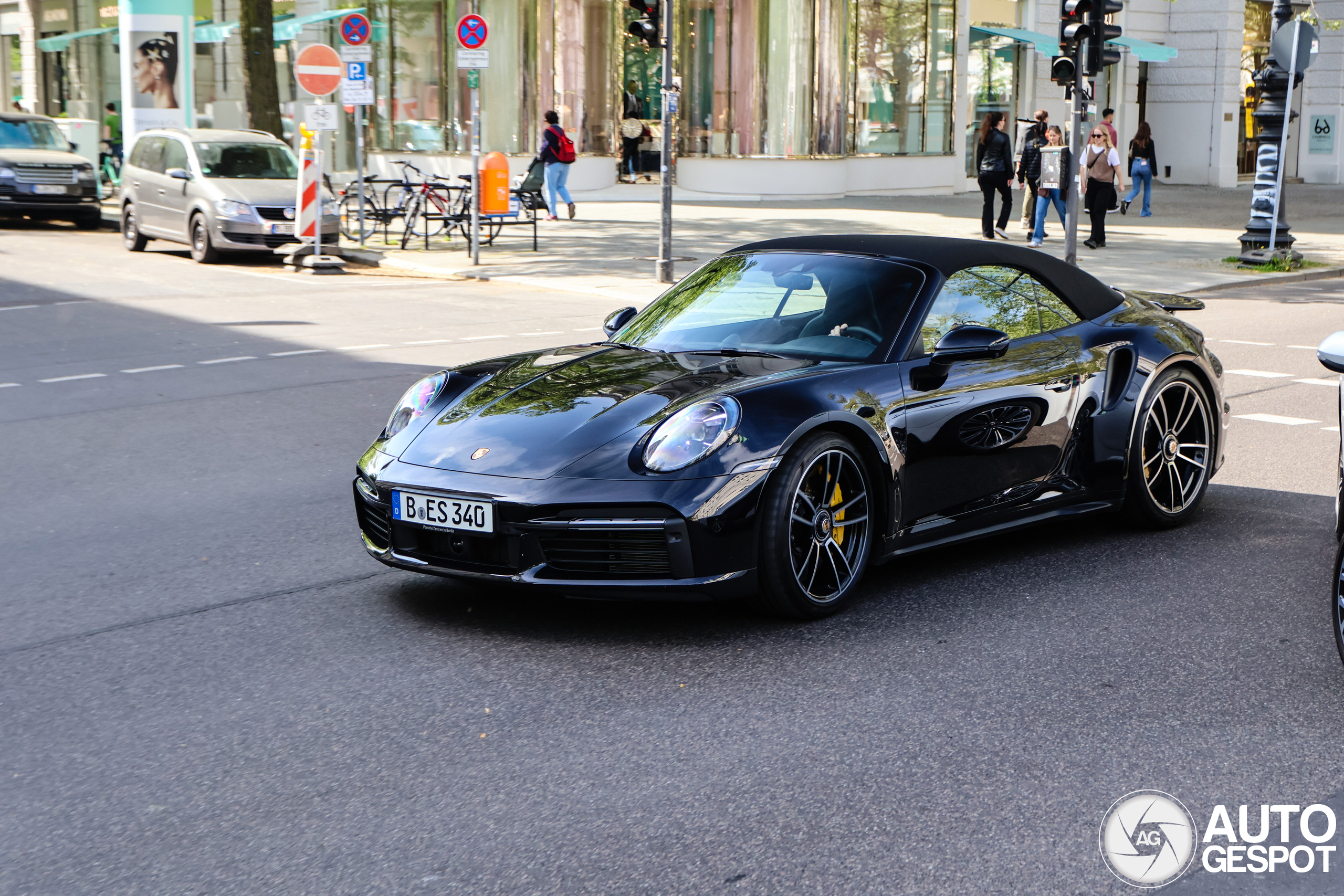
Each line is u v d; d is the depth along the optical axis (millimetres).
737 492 4555
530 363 5504
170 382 9992
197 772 3658
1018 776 3582
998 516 5477
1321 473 7273
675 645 4645
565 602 5145
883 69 29938
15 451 7863
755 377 4906
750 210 25984
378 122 30750
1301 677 4316
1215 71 35312
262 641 4727
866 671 4383
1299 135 38406
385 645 4668
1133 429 5879
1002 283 5676
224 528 6254
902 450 5043
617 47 29156
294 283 16188
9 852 3227
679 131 29641
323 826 3336
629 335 5758
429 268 17234
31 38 39906
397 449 5008
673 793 3500
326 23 31562
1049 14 33688
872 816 3357
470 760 3715
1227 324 13336
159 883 3072
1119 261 18469
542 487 4543
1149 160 25922
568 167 23484
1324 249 20469
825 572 4941
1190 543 5938
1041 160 20453
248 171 18641
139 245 19734
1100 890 3008
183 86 23984
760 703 4113
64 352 11336
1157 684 4254
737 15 28688
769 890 3004
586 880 3055
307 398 9359
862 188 30062
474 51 17516
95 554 5863
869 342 5195
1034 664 4438
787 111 28547
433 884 3047
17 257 18797
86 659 4562
